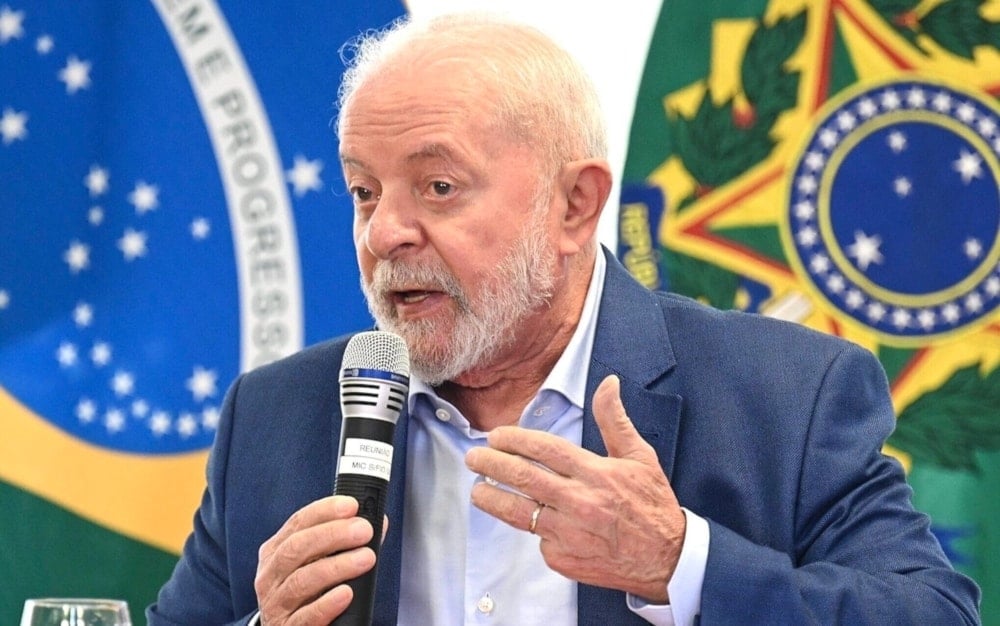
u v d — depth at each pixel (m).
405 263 5.52
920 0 8.66
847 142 8.61
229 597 6.33
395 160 5.50
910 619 5.12
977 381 8.44
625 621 5.46
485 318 5.59
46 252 8.75
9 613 8.58
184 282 8.76
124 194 8.79
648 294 6.31
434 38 5.71
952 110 8.59
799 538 5.69
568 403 5.96
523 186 5.64
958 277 8.50
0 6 8.86
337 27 8.87
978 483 8.37
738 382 5.91
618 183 8.66
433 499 5.97
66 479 8.68
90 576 8.64
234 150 8.80
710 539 5.09
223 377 8.70
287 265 8.75
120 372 8.72
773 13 8.70
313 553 4.71
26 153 8.79
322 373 6.46
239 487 6.27
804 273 8.55
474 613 5.71
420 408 6.08
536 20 8.77
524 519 4.82
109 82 8.85
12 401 8.66
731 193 8.62
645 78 8.71
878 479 5.71
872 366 6.05
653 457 4.99
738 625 5.00
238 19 8.87
